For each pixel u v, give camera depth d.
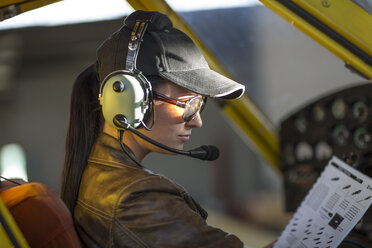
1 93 13.45
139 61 1.65
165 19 1.71
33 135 13.75
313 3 1.68
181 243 1.55
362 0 1.71
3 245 1.38
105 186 1.66
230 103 2.98
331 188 1.91
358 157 2.58
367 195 1.78
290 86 3.45
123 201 1.59
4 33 11.56
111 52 1.69
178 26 2.59
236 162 10.53
